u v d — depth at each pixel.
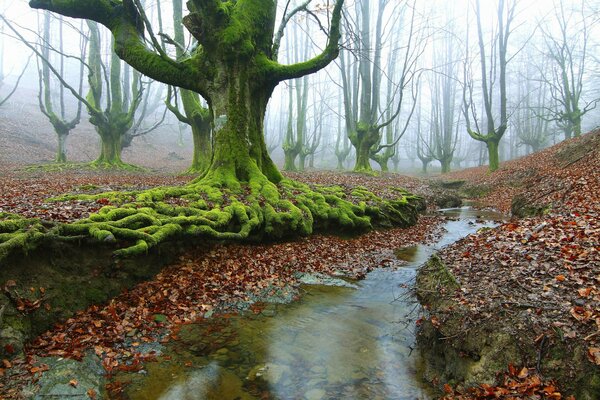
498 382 3.79
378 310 6.25
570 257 5.32
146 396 3.88
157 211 7.54
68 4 9.59
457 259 6.68
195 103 19.84
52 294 4.96
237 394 4.00
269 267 7.84
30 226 5.24
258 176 10.59
